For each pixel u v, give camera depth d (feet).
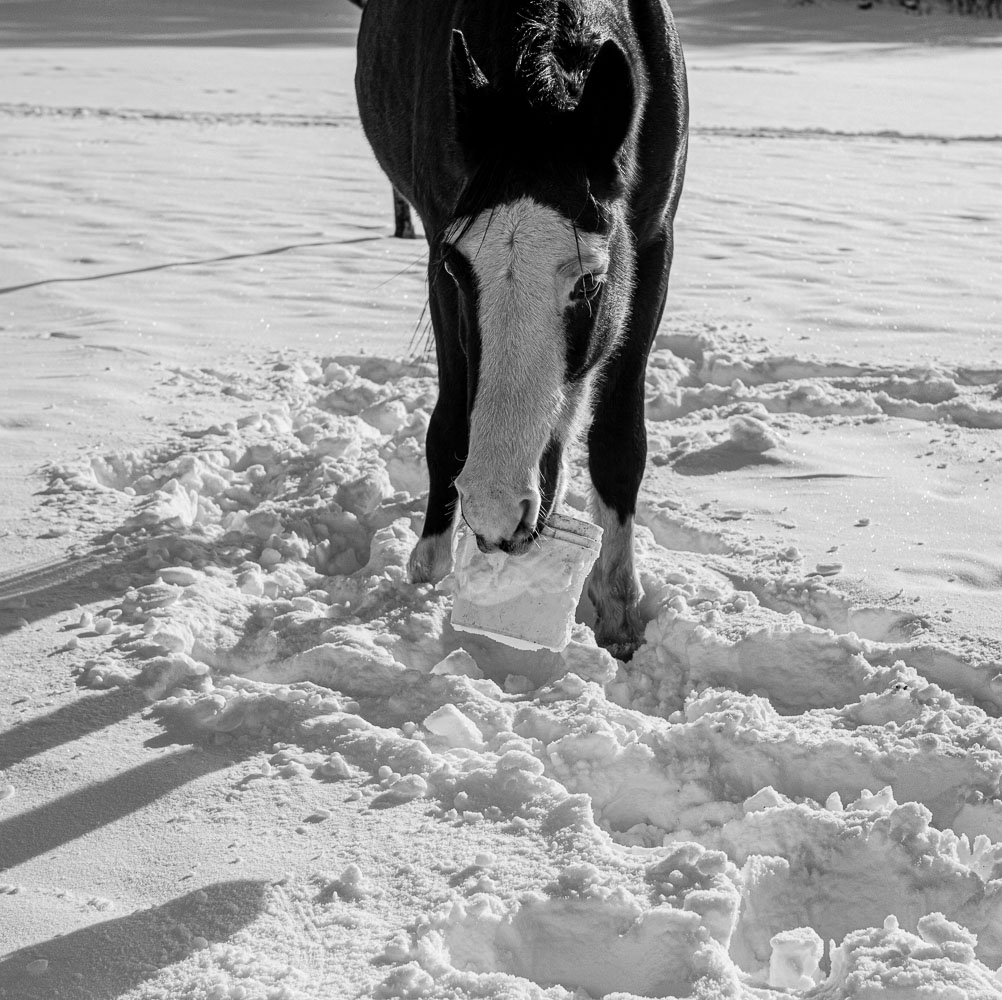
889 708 10.34
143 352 20.25
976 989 6.87
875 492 15.03
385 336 21.47
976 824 9.18
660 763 9.71
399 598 12.50
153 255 27.25
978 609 12.01
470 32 11.64
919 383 18.52
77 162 39.04
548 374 8.61
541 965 7.90
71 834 8.91
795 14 134.10
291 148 43.52
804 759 9.71
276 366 19.65
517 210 8.71
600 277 9.00
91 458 15.44
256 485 15.21
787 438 16.96
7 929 7.90
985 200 34.32
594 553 10.25
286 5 132.16
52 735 10.07
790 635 11.34
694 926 7.56
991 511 14.39
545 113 9.27
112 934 7.84
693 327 21.72
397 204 29.14
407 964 7.24
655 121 12.14
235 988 7.16
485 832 8.79
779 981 7.75
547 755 9.82
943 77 76.43
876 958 7.21
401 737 10.07
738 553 13.60
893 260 27.02
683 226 30.94
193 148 42.86
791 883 8.52
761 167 40.37
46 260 26.50
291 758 9.78
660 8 12.41
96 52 83.25
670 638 11.92
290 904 8.09
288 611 12.16
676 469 16.05
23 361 19.63
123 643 11.43
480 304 8.66
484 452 8.44
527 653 11.84
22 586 12.52
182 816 9.11
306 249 28.07
